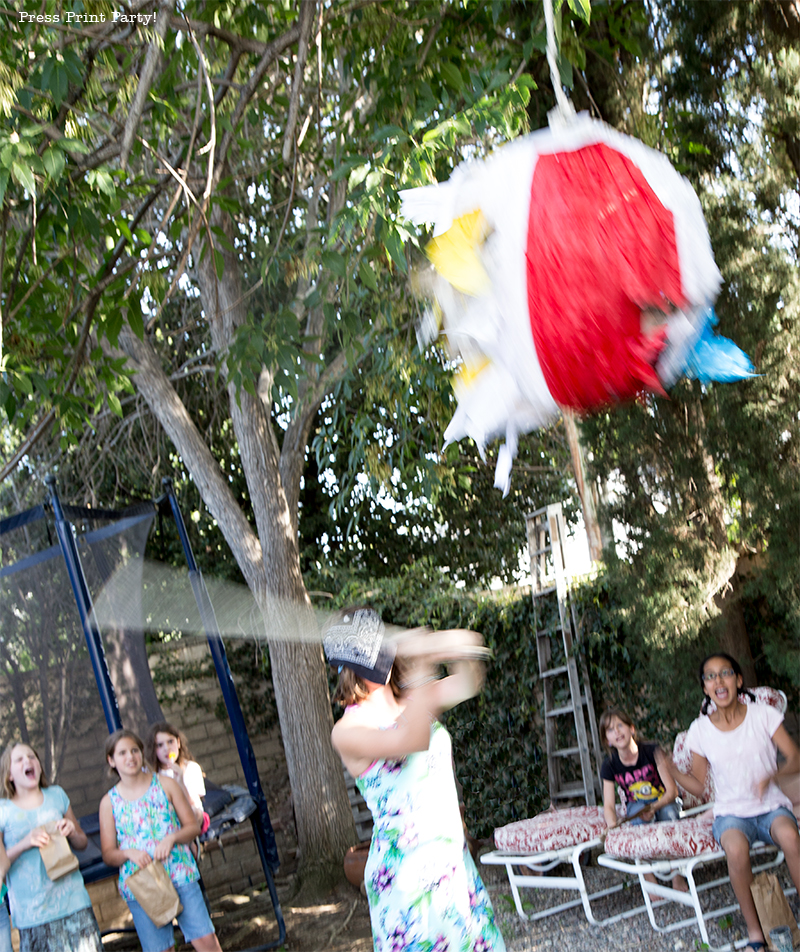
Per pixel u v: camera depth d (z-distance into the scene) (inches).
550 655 320.5
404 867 96.7
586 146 40.4
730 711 171.5
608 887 235.8
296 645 295.7
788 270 184.1
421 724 94.3
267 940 258.1
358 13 161.3
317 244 154.6
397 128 126.0
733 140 193.3
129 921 287.3
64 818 186.1
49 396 143.8
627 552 213.2
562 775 321.7
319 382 282.5
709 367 40.6
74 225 124.6
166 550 339.0
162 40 114.6
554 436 345.4
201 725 364.8
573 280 36.9
